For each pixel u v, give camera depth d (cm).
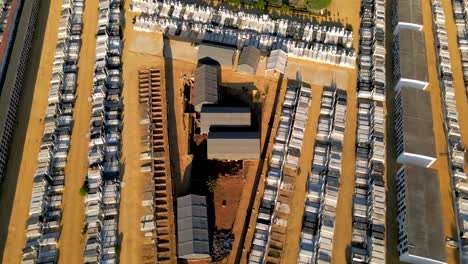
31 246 6694
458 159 7794
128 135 7925
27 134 7912
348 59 8919
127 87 8494
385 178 7588
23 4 9362
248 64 8525
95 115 8019
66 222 7019
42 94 8400
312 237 6944
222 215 7194
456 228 7162
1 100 7844
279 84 8588
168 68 8756
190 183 7481
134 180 7444
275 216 7150
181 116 8162
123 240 6888
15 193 7288
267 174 7519
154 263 6700
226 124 7844
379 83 8581
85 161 7619
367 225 7062
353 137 8038
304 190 7412
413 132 7650
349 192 7425
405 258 6669
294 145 7800
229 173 7575
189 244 6644
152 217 7069
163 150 7731
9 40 8769
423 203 6862
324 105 8325
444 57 9112
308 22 9650
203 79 8200
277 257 6800
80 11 9544
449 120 8219
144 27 9262
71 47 8950
